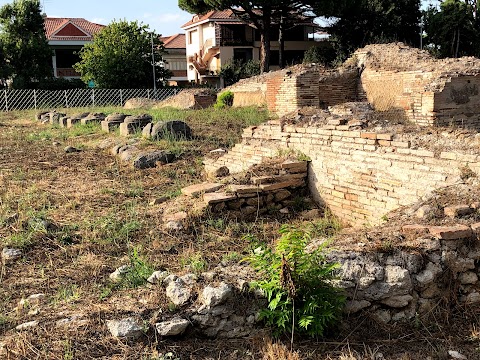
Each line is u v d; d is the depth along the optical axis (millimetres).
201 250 6004
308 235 4840
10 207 7676
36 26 33938
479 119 14086
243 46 40812
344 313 4207
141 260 5566
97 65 31297
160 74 33938
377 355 3857
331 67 18906
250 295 4121
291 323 3973
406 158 6559
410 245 4480
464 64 14375
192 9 29016
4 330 4016
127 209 7652
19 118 21938
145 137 13344
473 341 4082
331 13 28312
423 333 4168
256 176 7820
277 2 27062
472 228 4645
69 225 6832
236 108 20750
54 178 9859
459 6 31953
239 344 3924
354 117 8109
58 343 3695
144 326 3840
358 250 4391
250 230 6879
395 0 32938
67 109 25719
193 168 10641
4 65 33062
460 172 5891
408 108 15430
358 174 7258
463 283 4523
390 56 17062
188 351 3795
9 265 5609
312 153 8047
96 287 4855
